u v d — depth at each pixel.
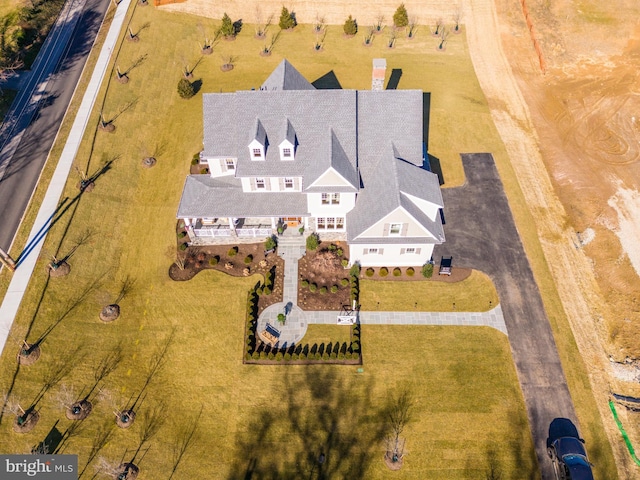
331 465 32.97
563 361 38.38
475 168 53.31
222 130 45.38
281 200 45.12
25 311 38.97
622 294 42.84
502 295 42.56
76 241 44.56
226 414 35.41
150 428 34.50
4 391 34.75
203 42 69.38
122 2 72.94
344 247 45.91
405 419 35.09
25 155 51.44
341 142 44.19
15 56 62.22
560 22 72.12
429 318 40.97
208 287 42.97
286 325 40.41
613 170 53.31
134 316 40.75
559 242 46.66
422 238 41.81
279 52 68.38
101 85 59.78
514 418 35.28
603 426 35.06
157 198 49.91
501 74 65.56
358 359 38.28
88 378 36.53
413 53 68.56
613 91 62.78
